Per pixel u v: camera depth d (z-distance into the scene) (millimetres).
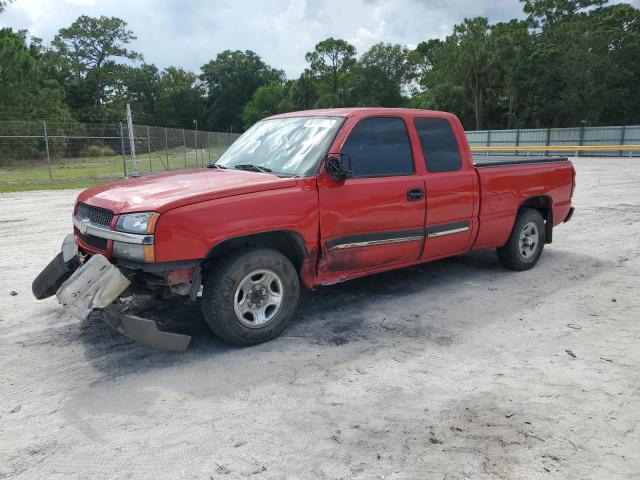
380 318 4926
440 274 6430
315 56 89875
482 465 2777
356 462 2801
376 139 4949
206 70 119688
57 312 5055
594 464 2787
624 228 9500
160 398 3465
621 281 6156
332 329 4648
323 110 5227
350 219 4633
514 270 6551
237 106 115875
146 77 101938
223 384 3648
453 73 65125
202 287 4137
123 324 3824
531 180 6336
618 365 3943
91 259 3840
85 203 4344
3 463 2791
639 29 59406
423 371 3855
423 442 2980
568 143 38406
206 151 34719
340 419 3215
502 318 4945
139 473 2713
